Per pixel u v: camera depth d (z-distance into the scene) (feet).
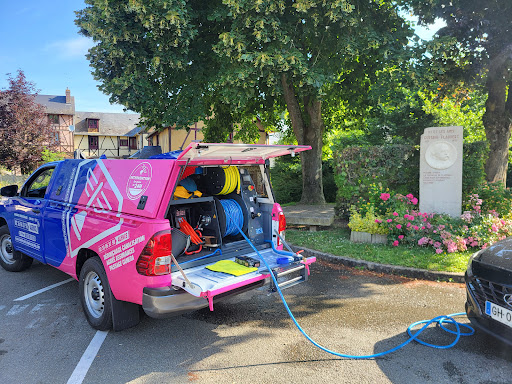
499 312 11.06
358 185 30.35
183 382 10.30
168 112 33.17
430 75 29.53
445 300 16.26
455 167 26.81
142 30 27.91
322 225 29.84
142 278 11.23
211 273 12.34
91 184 14.34
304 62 27.99
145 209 11.71
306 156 43.96
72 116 136.77
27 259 20.45
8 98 91.61
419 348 12.12
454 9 31.04
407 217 23.77
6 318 14.62
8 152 88.28
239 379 10.45
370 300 16.43
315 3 26.73
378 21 32.55
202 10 31.91
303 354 11.84
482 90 36.35
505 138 35.04
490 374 10.62
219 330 13.64
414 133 39.34
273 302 16.39
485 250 12.80
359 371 10.82
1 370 10.92
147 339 12.91
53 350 12.11
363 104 41.57
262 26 25.79
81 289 14.01
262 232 15.72
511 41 30.68
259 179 16.26
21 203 18.86
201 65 33.47
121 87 27.99
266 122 54.49
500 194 27.37
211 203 14.21
